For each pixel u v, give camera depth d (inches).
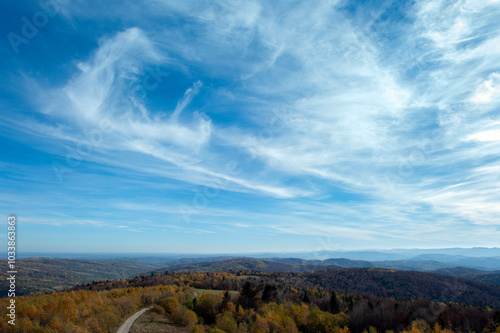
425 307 2603.3
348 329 2394.2
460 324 2308.1
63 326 1566.2
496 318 2207.2
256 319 2308.1
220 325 2250.2
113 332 1875.0
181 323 2253.9
